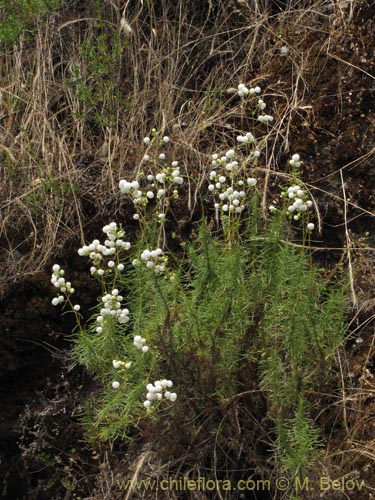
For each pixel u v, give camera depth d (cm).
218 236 324
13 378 321
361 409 280
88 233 333
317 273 291
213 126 354
